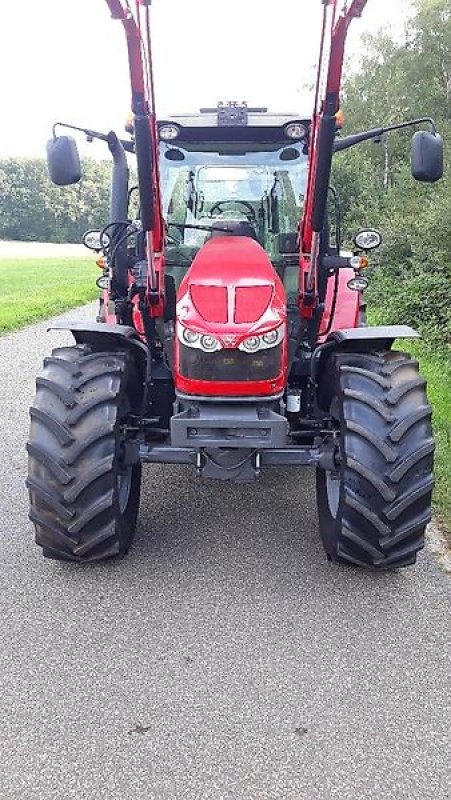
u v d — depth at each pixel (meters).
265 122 4.70
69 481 3.49
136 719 2.77
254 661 3.11
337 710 2.81
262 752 2.60
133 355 3.94
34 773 2.51
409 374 3.67
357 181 20.09
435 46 27.14
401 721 2.76
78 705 2.84
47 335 11.93
